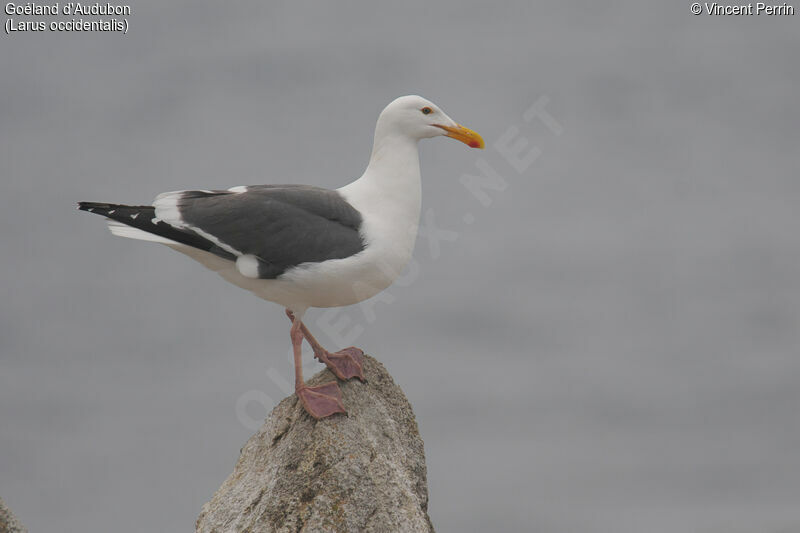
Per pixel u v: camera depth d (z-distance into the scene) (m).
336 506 11.85
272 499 11.95
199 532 12.47
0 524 11.46
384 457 12.27
